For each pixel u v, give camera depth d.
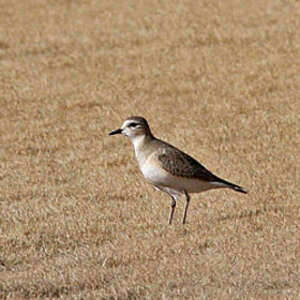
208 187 19.84
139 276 16.23
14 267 17.64
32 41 42.12
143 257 17.53
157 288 15.66
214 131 28.12
